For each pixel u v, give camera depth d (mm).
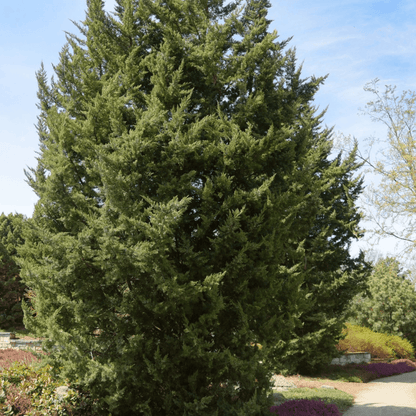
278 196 8438
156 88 8633
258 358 7398
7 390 7996
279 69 10812
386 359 26594
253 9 11211
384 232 15844
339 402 12570
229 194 8211
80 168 8859
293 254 15234
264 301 7949
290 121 10375
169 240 7012
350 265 21484
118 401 7121
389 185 15609
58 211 8602
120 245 6555
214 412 7035
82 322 7598
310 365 18750
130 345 7039
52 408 7598
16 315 27625
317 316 18516
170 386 7512
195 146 7816
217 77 9398
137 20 10414
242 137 8141
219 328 8109
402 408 11977
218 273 7273
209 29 9242
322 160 23688
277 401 11852
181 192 7953
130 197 7664
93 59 10273
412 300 32094
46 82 10477
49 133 9758
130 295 7496
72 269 6992
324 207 21203
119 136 8227
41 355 8805
